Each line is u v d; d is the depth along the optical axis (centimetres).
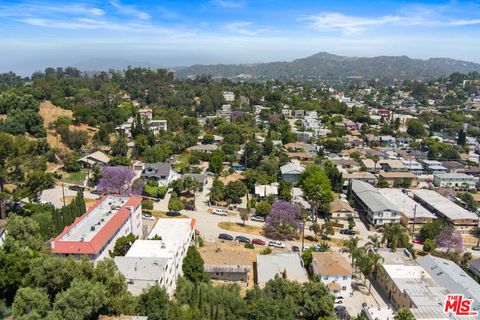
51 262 4322
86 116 16075
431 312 5591
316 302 5500
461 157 16062
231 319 5062
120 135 14825
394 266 6944
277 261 7006
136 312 4450
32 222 5744
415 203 10581
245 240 8562
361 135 19362
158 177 11488
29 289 3959
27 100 14950
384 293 6806
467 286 6425
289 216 8819
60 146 13575
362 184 11700
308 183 10250
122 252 6162
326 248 7888
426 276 6656
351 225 9450
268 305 5231
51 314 3775
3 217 7581
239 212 10238
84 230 6131
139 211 7769
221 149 14812
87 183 11300
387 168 14112
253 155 13738
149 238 6719
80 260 4947
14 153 8119
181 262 6431
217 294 5488
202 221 9544
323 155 15625
